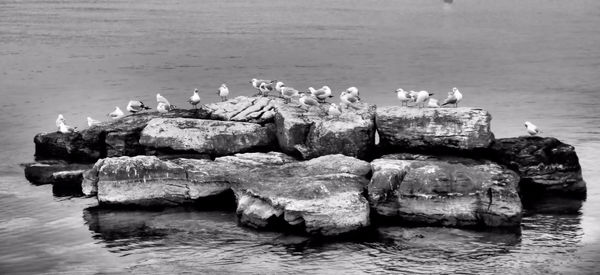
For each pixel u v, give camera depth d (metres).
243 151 41.19
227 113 43.53
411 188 34.72
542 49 106.88
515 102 66.75
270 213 33.94
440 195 34.53
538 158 39.56
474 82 78.25
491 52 103.50
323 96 43.94
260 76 80.19
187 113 44.59
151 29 126.56
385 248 32.28
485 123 39.16
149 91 71.12
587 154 46.75
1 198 38.94
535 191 39.59
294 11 169.75
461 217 34.50
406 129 39.88
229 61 91.19
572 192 39.44
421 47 108.12
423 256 31.52
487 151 40.00
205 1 197.75
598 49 106.88
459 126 39.16
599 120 58.00
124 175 37.47
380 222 35.00
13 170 44.06
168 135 41.41
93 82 76.19
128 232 34.41
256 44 108.38
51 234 34.16
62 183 40.62
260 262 30.97
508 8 190.62
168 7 175.50
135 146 42.75
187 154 41.28
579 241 33.03
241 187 36.31
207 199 37.59
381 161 37.16
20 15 147.38
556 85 76.38
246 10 170.38
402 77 80.94
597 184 40.78
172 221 35.62
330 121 40.59
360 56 97.19
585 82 78.44
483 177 35.12
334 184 34.75
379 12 172.12
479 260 31.06
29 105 64.38
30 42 107.81
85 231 34.53
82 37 114.44
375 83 76.81
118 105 64.44
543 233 33.91
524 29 135.75
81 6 172.25
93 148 44.09
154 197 37.56
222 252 32.03
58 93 70.00
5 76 79.75
